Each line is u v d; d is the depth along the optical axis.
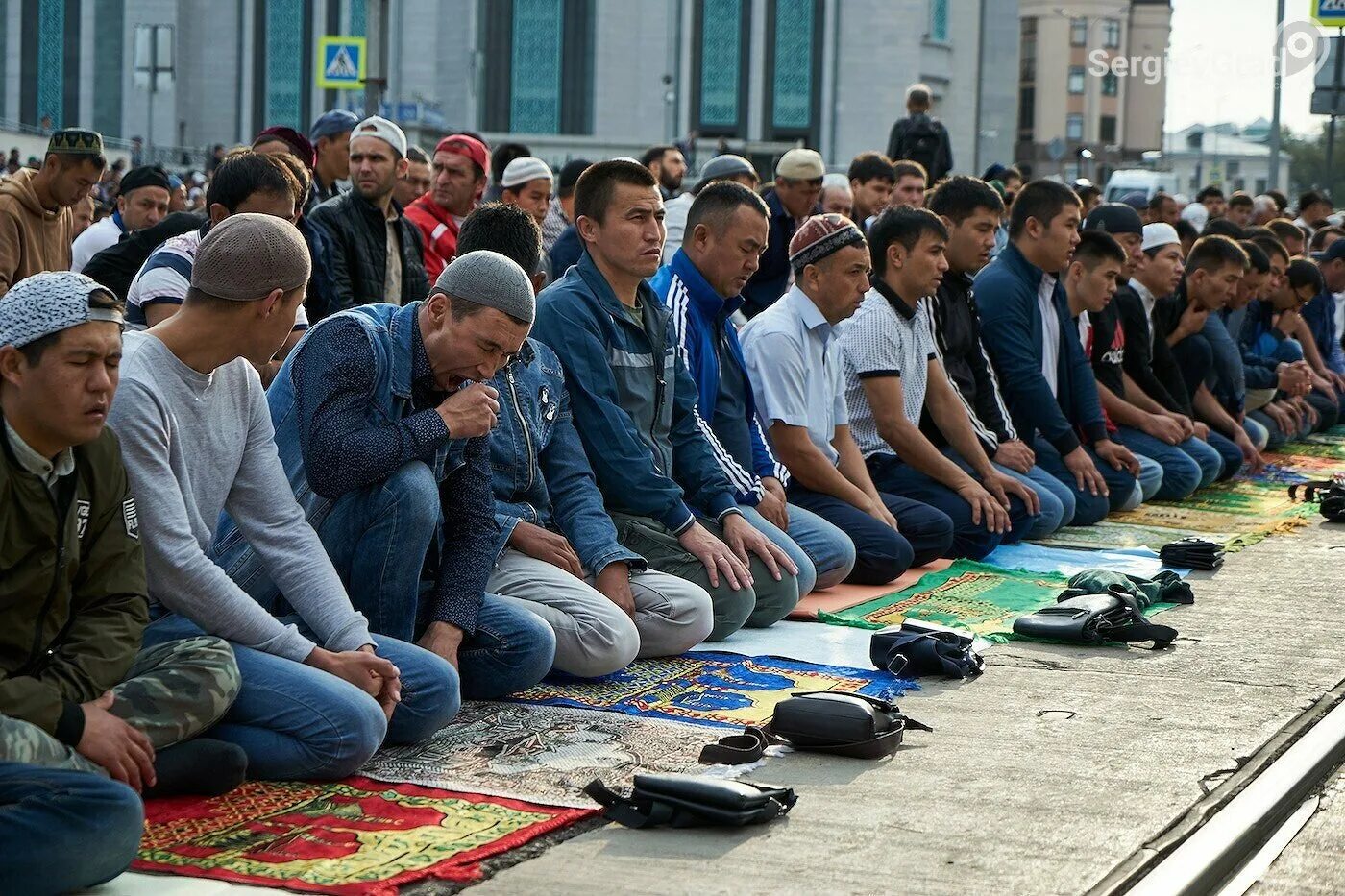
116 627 3.77
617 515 5.82
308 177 6.34
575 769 4.23
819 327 6.96
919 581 7.04
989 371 8.35
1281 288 12.69
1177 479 9.69
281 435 4.62
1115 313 9.84
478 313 4.52
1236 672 5.53
